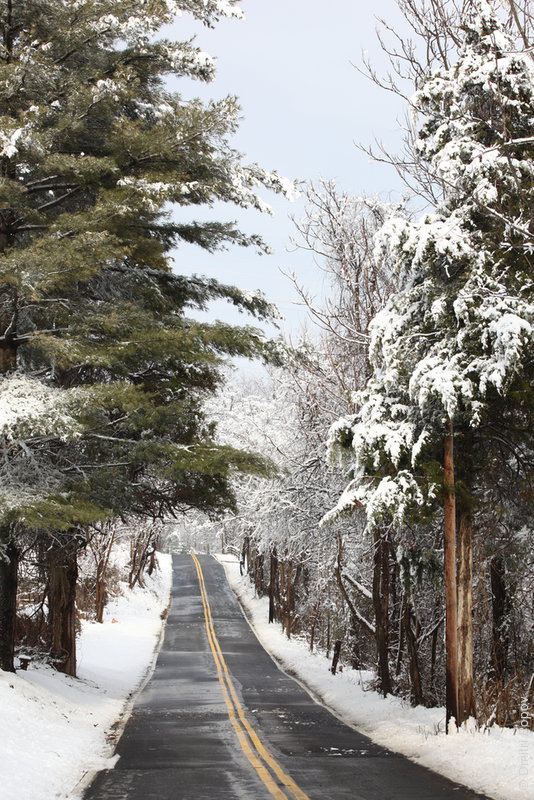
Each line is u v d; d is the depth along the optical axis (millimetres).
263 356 19812
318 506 26141
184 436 19344
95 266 16219
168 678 28266
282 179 19562
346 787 10484
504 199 13922
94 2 17234
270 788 10320
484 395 13758
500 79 13945
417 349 15328
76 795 9844
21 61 16031
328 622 37156
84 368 19609
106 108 17625
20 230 18062
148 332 17953
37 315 17781
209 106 17750
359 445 15305
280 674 29906
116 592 54312
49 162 16406
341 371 22984
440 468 14742
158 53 18922
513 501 16547
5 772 10078
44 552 21062
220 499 20562
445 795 9992
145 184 17203
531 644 19812
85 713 16953
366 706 19812
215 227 20250
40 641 23469
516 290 14336
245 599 64000
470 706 14688
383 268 21844
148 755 13023
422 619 23094
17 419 14398
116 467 18016
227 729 16344
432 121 15383
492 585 19656
